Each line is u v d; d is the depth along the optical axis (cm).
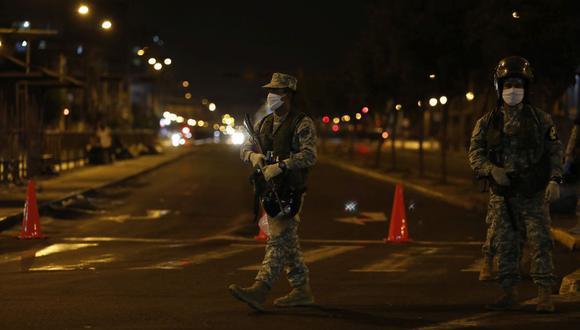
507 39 2688
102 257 1652
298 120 1084
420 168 4384
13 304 1138
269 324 1016
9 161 3306
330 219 2508
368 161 6556
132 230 2170
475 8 3375
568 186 2275
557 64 2717
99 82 6844
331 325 1013
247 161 1113
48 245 1844
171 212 2659
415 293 1254
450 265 1571
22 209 2406
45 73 3662
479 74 3503
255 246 1853
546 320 1038
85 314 1072
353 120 7088
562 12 2638
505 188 1057
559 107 4575
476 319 1049
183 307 1123
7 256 1662
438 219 2536
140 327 997
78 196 3102
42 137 3972
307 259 1658
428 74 3744
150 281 1351
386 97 4981
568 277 1291
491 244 1095
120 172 4572
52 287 1284
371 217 2573
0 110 3491
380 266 1559
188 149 9675
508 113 1066
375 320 1044
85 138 5319
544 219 1064
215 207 2838
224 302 1162
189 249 1791
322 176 4903
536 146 1054
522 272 1470
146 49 4953
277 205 1072
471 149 1095
